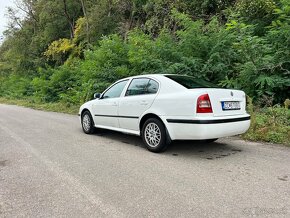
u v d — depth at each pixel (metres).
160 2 16.98
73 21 29.67
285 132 6.78
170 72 10.23
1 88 38.66
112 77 13.14
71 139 7.35
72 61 24.42
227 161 5.17
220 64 9.76
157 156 5.57
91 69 13.86
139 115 6.13
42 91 22.42
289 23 9.04
